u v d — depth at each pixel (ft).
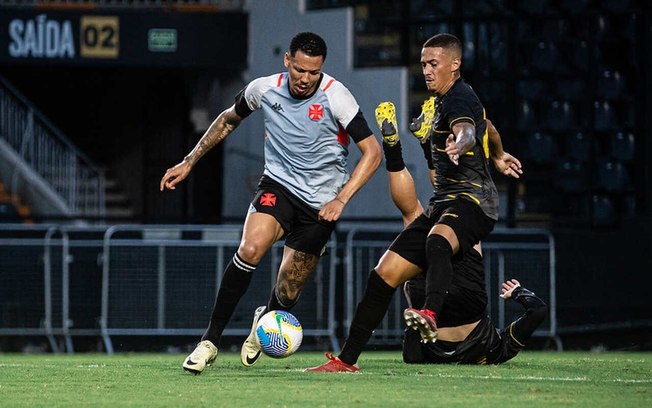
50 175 167.32
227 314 59.41
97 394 49.80
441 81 58.39
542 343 127.03
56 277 122.42
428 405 44.70
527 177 142.51
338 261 121.39
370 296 58.49
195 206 182.50
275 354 58.18
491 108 143.84
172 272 122.31
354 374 58.03
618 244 133.08
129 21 158.40
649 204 140.36
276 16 157.99
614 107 142.31
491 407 44.21
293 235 62.49
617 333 130.93
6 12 156.35
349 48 150.82
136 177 188.75
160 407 44.68
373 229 122.01
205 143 62.95
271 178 61.36
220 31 160.56
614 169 141.90
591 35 142.82
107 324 121.70
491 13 143.54
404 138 144.05
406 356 67.26
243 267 59.21
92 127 192.03
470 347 65.77
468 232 56.80
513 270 123.65
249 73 161.68
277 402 45.70
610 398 47.50
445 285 54.90
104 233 122.62
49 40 156.87
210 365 64.64
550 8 143.43
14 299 122.31
